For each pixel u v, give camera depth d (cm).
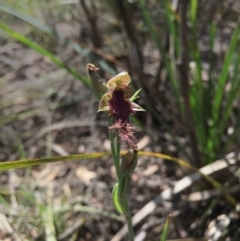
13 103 51
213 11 46
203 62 51
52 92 51
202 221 36
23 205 38
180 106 38
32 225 35
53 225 34
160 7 49
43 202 39
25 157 42
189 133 35
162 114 47
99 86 21
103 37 53
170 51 42
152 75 49
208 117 39
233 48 34
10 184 41
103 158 43
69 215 38
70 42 37
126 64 48
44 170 43
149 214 38
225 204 37
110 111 21
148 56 52
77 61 53
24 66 56
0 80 53
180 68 33
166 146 43
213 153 38
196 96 36
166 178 42
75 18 55
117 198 23
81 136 47
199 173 33
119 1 44
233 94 36
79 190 41
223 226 34
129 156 21
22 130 48
